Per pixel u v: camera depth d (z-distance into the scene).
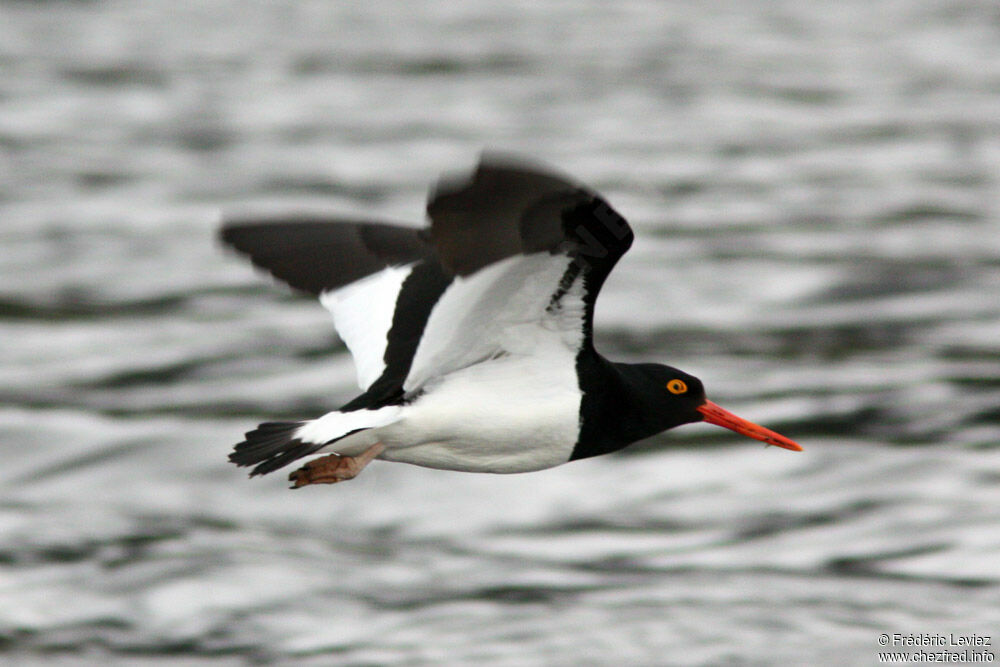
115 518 12.36
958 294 18.16
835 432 13.91
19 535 11.97
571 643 10.19
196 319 17.55
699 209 22.05
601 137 26.34
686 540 11.95
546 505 12.63
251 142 26.14
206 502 12.74
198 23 37.03
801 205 22.22
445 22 37.41
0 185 23.12
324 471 7.64
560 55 33.31
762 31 36.41
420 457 7.93
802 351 16.33
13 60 32.28
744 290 18.38
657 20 37.91
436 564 11.56
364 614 10.67
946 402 14.59
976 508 12.16
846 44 34.81
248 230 8.36
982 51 33.84
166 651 10.24
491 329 7.57
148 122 27.59
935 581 11.08
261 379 15.66
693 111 28.33
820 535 11.92
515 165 5.23
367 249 8.40
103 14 37.88
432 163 24.72
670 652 9.98
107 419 14.31
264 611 10.73
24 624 10.54
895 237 20.53
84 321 17.45
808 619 10.44
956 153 25.25
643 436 8.86
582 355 7.92
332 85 30.55
